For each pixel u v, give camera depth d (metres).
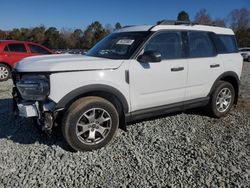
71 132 3.83
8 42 11.18
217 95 5.53
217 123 5.36
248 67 19.59
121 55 4.43
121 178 3.34
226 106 5.80
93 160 3.75
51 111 3.82
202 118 5.60
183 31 5.00
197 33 5.23
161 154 3.95
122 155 3.90
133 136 4.55
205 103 5.41
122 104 4.26
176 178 3.34
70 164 3.63
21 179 3.29
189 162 3.72
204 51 5.30
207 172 3.48
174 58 4.79
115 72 4.11
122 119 4.42
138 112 4.48
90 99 3.95
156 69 4.50
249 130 5.03
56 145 4.13
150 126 5.02
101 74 3.99
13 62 11.12
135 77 4.29
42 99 3.83
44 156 3.83
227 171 3.51
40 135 4.57
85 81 3.88
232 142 4.43
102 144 4.09
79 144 3.91
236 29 54.25
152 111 4.63
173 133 4.73
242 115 5.92
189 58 4.99
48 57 4.47
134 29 4.91
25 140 4.40
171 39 4.80
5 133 4.71
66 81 3.78
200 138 4.57
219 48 5.59
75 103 3.88
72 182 3.25
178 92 4.88
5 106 6.54
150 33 4.56
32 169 3.51
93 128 4.02
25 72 3.89
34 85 3.82
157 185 3.20
